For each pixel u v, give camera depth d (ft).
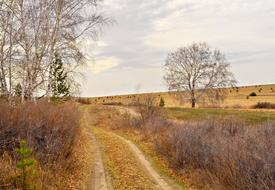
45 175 26.73
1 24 46.44
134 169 40.50
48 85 53.16
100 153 50.42
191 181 36.65
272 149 31.91
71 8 53.01
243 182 30.81
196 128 55.57
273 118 115.65
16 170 24.64
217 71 172.96
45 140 32.83
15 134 31.01
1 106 33.96
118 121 98.27
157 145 54.49
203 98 175.42
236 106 175.63
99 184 32.86
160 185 35.24
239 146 36.86
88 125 105.29
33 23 49.42
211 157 39.22
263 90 369.71
